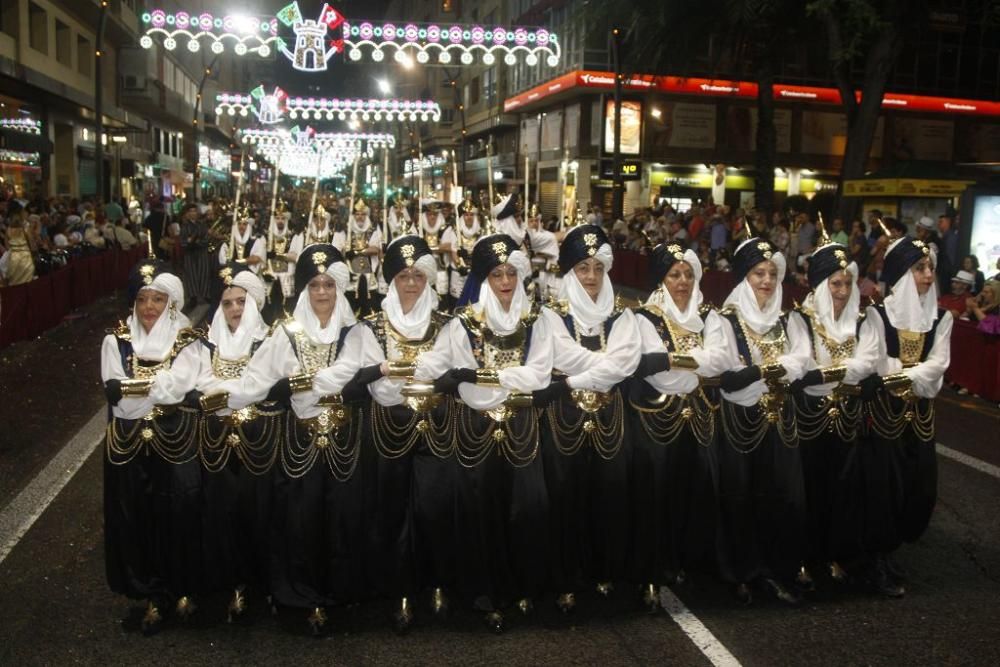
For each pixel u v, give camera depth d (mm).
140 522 4168
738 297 4562
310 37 17484
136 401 4023
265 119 26812
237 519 4289
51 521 5590
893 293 4723
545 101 36000
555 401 4367
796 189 35844
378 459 4242
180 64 46781
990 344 9195
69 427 7680
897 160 36531
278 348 4098
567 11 34250
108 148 32406
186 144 53656
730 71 33156
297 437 4188
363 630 4277
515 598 4340
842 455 4621
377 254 12375
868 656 4008
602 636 4211
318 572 4238
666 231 19266
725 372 4422
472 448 4238
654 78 22656
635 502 4430
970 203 13242
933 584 4801
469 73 49531
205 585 4242
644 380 4449
